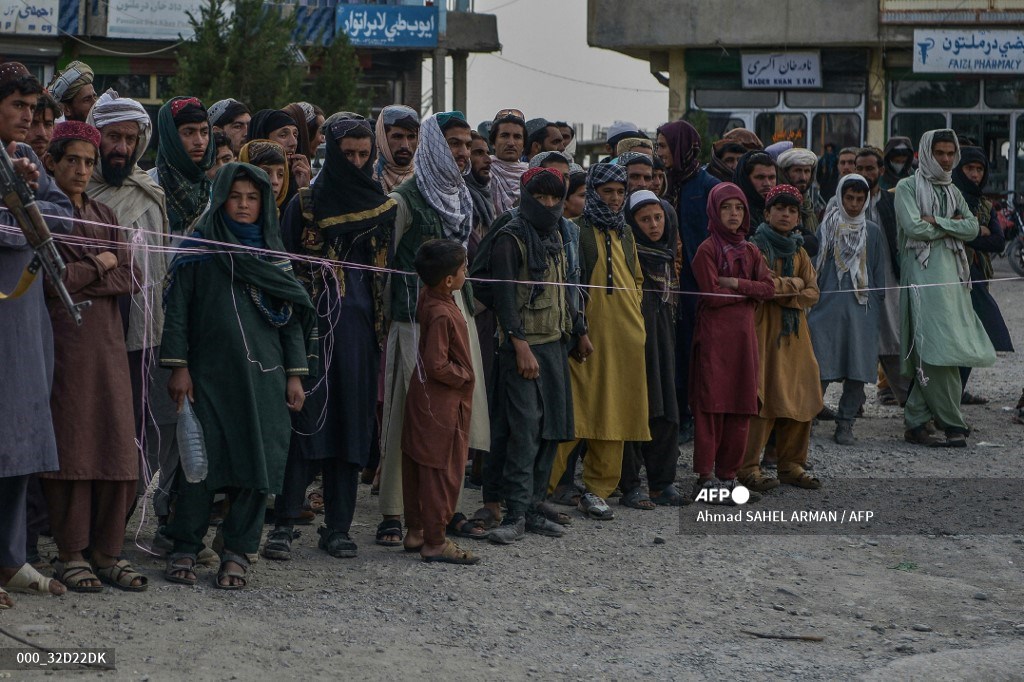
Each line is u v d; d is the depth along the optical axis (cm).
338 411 681
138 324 666
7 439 543
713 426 864
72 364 585
